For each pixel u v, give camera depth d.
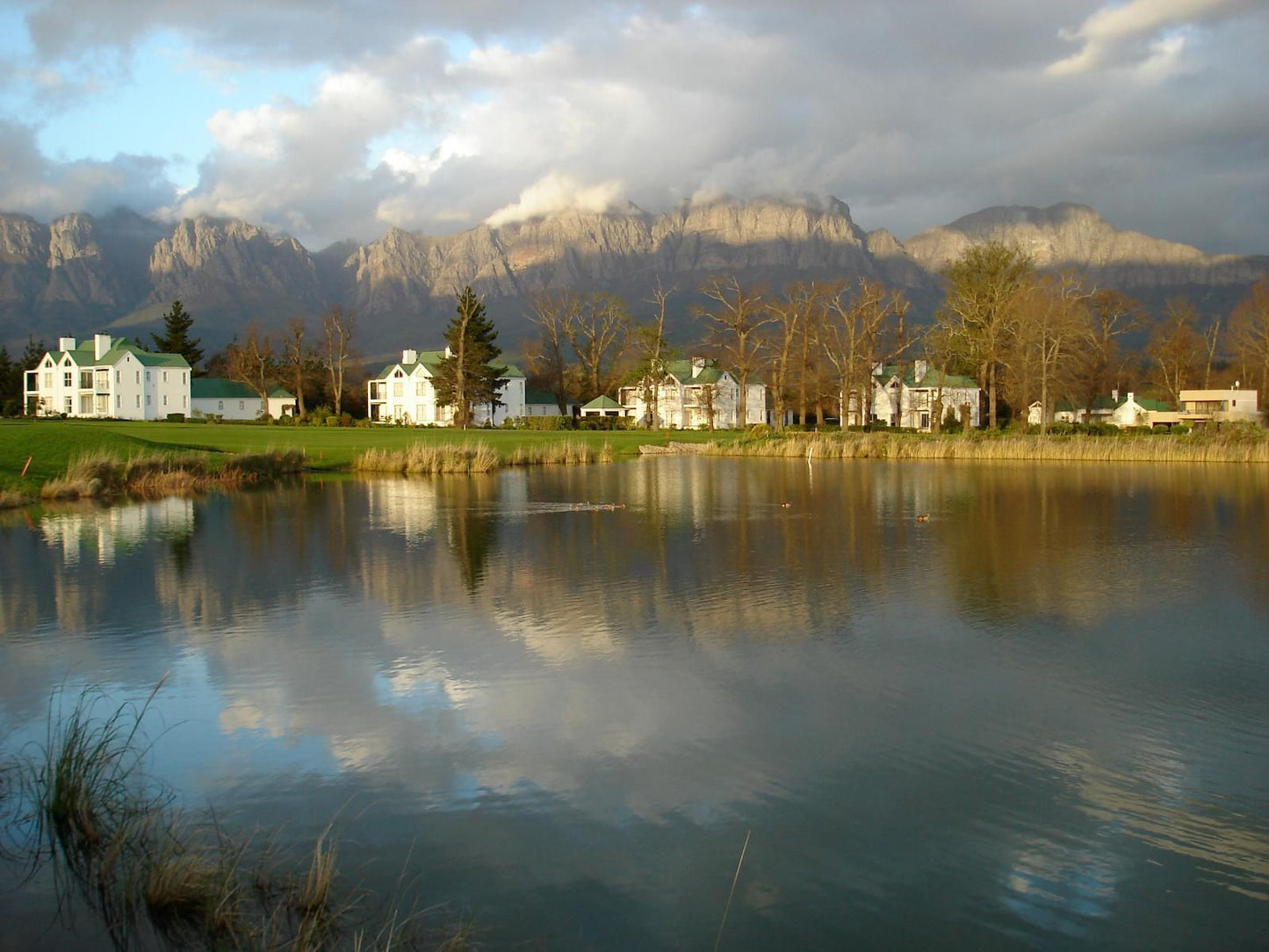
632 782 10.97
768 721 12.85
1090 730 12.58
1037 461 66.69
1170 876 9.06
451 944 7.80
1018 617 18.52
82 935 7.95
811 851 9.46
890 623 18.09
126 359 123.56
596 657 15.82
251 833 9.71
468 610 19.14
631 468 60.16
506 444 76.19
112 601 20.06
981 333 98.25
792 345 104.38
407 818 10.09
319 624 18.08
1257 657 15.84
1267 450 64.19
